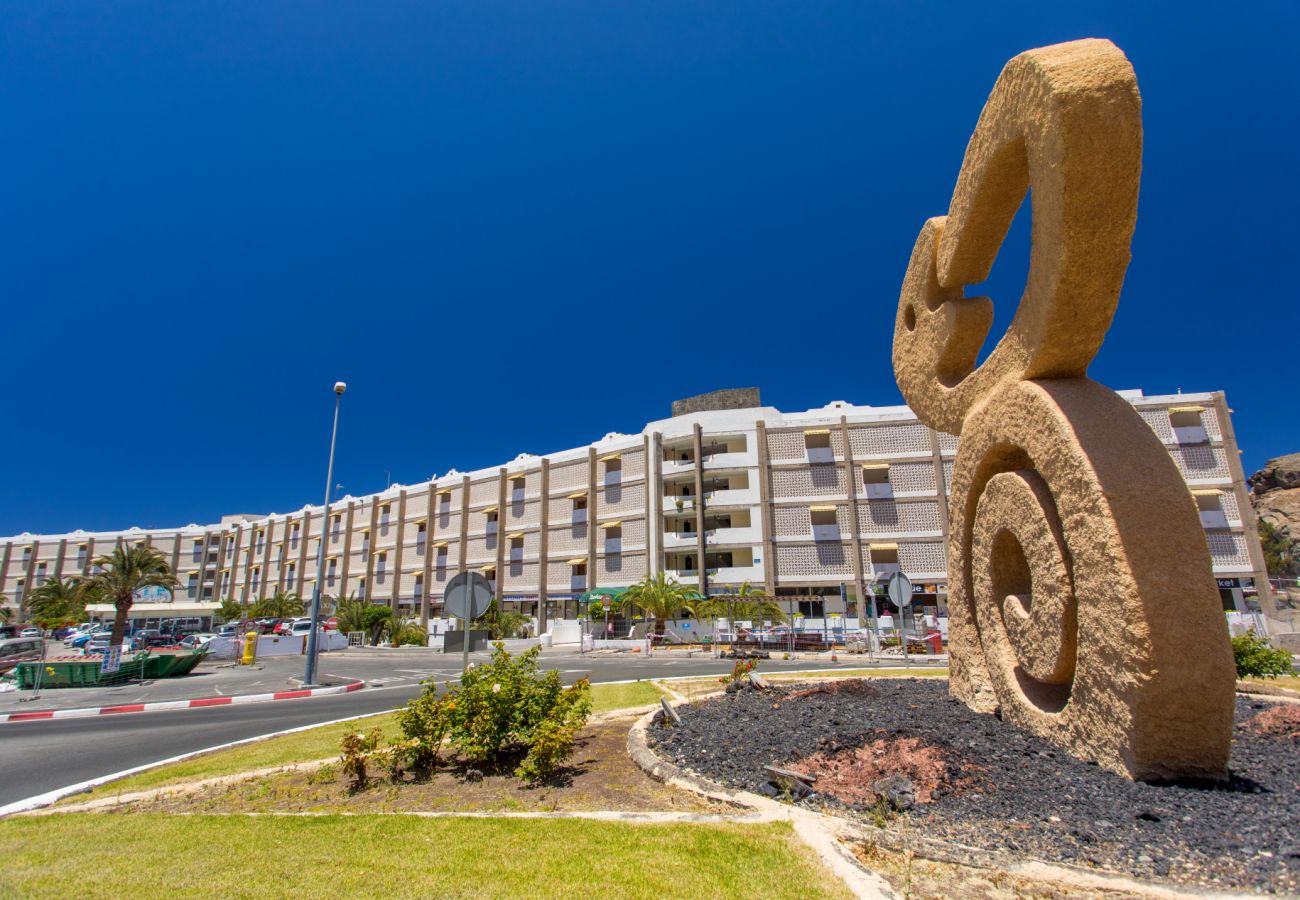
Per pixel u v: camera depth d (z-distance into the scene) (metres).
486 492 56.25
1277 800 4.62
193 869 4.20
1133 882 3.51
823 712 7.95
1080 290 5.70
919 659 23.61
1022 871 3.69
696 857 3.97
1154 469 5.38
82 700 17.11
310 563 72.38
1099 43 5.59
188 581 87.88
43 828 5.41
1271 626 28.86
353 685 19.62
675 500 44.50
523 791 6.01
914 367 9.23
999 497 6.95
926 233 8.70
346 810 5.72
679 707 9.77
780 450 43.12
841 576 40.31
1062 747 5.93
